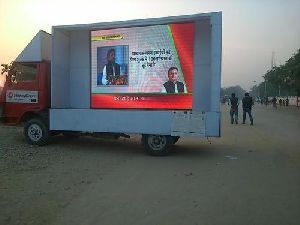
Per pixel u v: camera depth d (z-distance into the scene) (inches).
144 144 404.5
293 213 214.2
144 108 425.1
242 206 227.1
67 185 273.0
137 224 198.2
